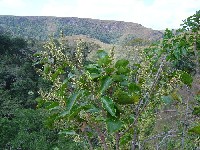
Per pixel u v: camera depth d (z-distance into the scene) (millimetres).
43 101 4570
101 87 3707
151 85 4078
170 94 4328
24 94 53375
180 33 7711
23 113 39250
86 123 4332
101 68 3900
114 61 3998
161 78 4406
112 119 3598
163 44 6855
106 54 4164
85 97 3979
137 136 5051
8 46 71062
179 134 5789
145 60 4664
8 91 53125
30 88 53625
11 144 33688
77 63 4168
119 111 3744
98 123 4238
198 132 3516
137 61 4703
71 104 3785
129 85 3980
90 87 3844
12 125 37156
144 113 4688
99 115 3949
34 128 36062
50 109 4324
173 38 7043
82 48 4219
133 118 4148
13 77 58344
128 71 3934
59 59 4234
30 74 57344
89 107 3787
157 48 6691
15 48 70625
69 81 4148
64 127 4574
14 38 72938
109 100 3609
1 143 34125
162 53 6164
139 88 4008
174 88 4398
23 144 32906
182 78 4281
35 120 37062
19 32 167000
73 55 4242
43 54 4398
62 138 29875
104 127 4473
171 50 6363
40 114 37469
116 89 3959
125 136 4957
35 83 54188
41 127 35906
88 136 4844
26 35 161625
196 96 5406
